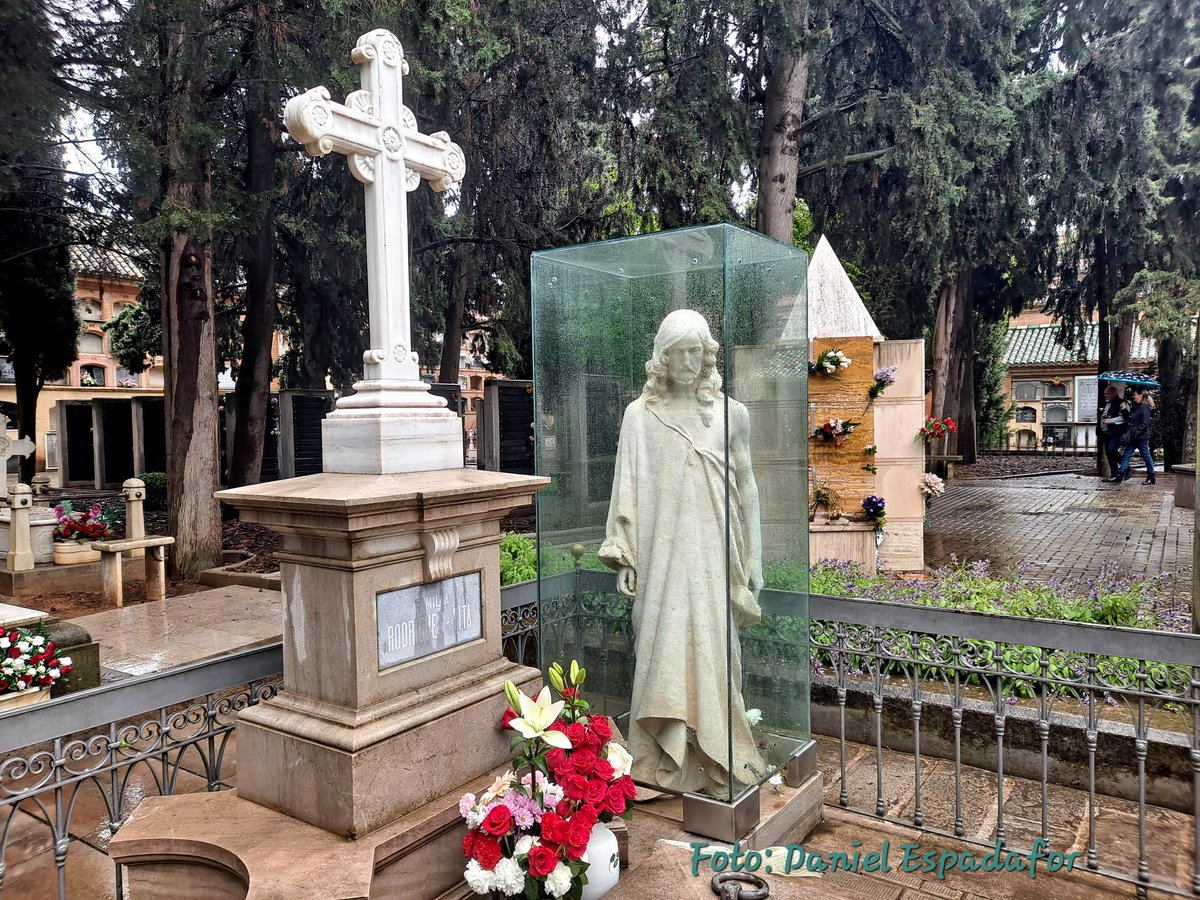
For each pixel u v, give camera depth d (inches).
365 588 92.2
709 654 112.0
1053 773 150.2
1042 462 964.0
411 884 92.1
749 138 432.8
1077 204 523.5
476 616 110.3
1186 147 508.4
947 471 756.6
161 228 300.8
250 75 342.0
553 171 456.4
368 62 107.0
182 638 237.8
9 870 120.3
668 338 112.1
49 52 284.0
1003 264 692.7
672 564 115.6
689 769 114.7
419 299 567.8
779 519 126.4
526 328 628.7
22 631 176.7
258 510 95.6
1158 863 120.8
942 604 197.0
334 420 103.9
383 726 91.7
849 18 449.1
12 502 322.7
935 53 410.6
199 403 364.5
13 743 82.4
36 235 584.7
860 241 633.0
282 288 629.6
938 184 397.1
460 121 420.8
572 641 132.9
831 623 138.9
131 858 90.9
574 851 84.6
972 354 869.2
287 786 94.2
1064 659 165.6
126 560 346.3
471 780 103.6
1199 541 171.9
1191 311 625.3
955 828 125.5
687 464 115.1
